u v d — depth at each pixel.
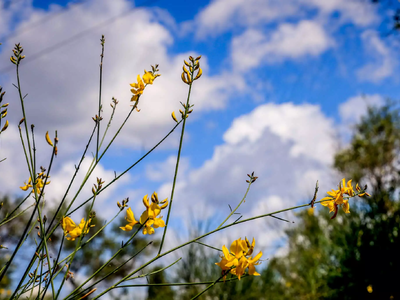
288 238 7.25
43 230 1.21
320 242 5.67
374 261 4.52
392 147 11.28
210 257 6.49
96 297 1.21
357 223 4.89
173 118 1.43
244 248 1.26
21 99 1.31
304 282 6.10
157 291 6.10
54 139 1.25
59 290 1.17
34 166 1.26
